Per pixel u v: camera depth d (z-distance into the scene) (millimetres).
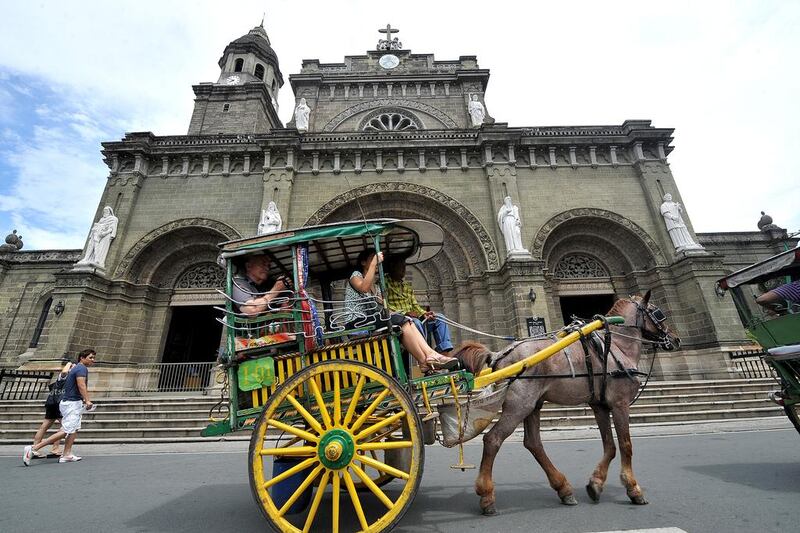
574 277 18547
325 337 4082
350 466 3410
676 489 4773
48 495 5180
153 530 3854
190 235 18031
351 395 3879
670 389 12516
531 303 15719
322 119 24328
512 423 4254
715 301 15539
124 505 4699
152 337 16781
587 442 8609
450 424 4312
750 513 3861
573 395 4562
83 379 8086
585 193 18656
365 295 4453
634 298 5551
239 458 8078
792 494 4371
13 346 19625
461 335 16984
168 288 17672
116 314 16047
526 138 19266
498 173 18594
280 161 18641
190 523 4035
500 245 17344
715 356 14914
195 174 18812
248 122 24156
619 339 5203
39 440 8164
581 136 19438
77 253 21672
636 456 6918
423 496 4844
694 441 8148
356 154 18969
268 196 17891
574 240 18828
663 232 17609
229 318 4195
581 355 4672
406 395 3500
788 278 6387
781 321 5621
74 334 14719
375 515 4227
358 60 26391
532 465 6523
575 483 5250
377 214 18609
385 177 18859
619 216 18188
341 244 5105
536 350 4621
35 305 20469
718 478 5188
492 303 16656
